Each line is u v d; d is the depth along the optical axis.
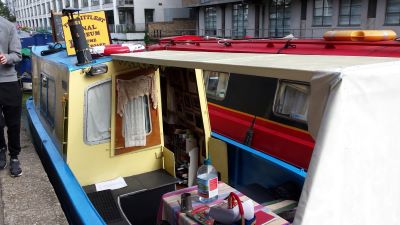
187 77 4.86
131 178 4.02
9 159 4.31
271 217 2.92
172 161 4.04
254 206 3.10
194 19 43.28
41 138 4.48
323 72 1.59
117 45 4.13
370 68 1.64
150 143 4.12
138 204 3.79
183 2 39.41
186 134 4.98
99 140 3.81
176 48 5.42
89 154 3.79
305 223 1.55
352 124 1.58
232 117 6.59
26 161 4.31
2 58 3.61
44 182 3.76
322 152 1.54
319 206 1.58
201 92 4.73
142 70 3.87
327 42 3.97
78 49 3.60
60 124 3.93
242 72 2.03
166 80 5.32
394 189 1.77
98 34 4.49
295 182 4.26
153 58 2.94
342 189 1.62
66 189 3.24
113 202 3.52
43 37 12.34
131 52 3.99
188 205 3.01
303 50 4.02
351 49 3.67
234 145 4.94
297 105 5.37
